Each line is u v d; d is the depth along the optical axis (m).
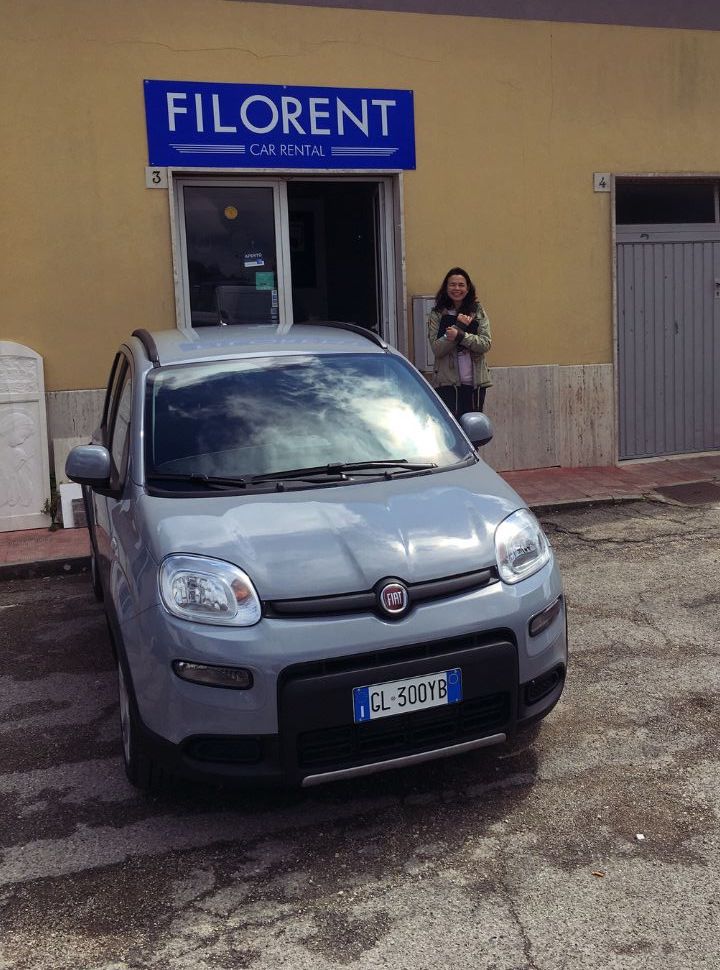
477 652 3.30
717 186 9.85
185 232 8.25
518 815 3.38
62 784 3.78
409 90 8.45
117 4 7.64
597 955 2.64
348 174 8.43
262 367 4.46
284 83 8.11
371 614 3.24
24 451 7.61
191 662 3.17
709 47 9.38
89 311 7.86
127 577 3.56
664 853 3.11
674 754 3.76
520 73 8.78
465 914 2.85
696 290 9.87
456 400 7.79
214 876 3.11
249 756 3.20
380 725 3.21
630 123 9.21
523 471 9.28
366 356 4.66
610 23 9.01
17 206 7.62
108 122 7.73
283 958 2.70
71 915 2.94
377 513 3.60
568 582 6.04
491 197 8.84
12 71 7.49
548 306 9.16
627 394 9.72
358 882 3.04
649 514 7.70
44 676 4.94
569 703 4.27
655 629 5.14
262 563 3.32
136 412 4.19
